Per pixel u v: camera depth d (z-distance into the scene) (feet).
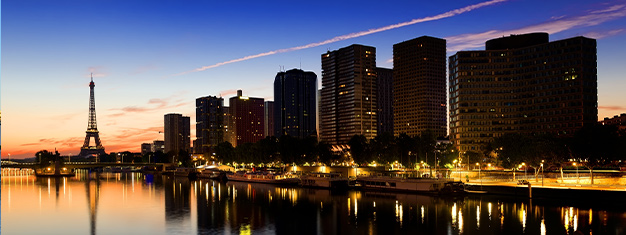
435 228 334.24
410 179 531.09
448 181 500.33
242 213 416.26
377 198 501.15
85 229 354.13
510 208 394.93
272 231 336.49
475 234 313.94
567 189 414.21
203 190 649.61
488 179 541.34
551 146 651.25
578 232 214.90
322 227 347.56
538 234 308.81
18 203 508.94
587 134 603.67
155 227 356.59
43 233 341.82
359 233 326.65
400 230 332.60
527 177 561.02
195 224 366.43
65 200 536.01
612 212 366.22
